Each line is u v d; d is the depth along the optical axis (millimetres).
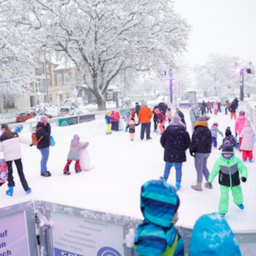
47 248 3043
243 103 32156
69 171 8094
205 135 5762
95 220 2703
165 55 30500
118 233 2607
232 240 1789
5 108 41281
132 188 6219
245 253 2248
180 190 5965
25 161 9750
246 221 4402
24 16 27469
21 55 22578
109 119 15750
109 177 7211
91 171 7906
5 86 26125
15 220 2842
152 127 18781
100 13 28312
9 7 25812
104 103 33719
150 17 31156
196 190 5930
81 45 28641
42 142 7328
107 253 2721
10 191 5973
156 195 1822
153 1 29500
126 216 2500
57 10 27062
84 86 55469
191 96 58469
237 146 9867
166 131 5855
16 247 2879
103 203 5312
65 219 2887
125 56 30656
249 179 6508
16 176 7785
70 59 33094
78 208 2738
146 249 1745
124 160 9125
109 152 10570
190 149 5852
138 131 16797
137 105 20812
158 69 33188
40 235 3018
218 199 5371
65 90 64500
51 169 8430
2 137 5867
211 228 1829
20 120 31516
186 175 7168
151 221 1830
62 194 5977
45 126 7375
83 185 6594
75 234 2857
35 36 25844
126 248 2527
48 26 27891
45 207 2947
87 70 33125
